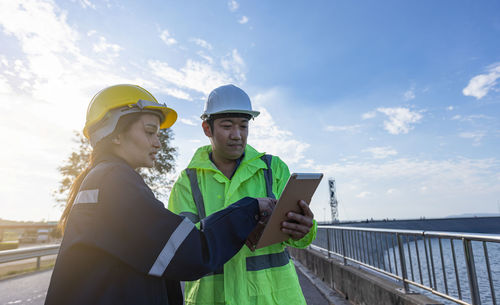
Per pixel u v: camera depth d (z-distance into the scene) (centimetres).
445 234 266
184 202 164
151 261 86
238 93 166
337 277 525
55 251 1195
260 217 125
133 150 109
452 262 262
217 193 163
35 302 548
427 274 292
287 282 148
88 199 90
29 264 1280
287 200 122
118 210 87
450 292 262
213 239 102
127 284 86
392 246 356
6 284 732
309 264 770
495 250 217
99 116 104
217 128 163
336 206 6400
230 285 140
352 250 489
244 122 163
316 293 536
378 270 396
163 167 1719
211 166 167
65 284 82
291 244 154
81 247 85
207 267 96
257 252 148
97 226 86
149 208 90
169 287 114
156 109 113
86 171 110
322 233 682
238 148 164
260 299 139
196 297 147
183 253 90
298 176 116
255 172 164
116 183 92
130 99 107
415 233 309
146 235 87
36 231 6744
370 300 388
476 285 232
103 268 85
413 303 292
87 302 80
